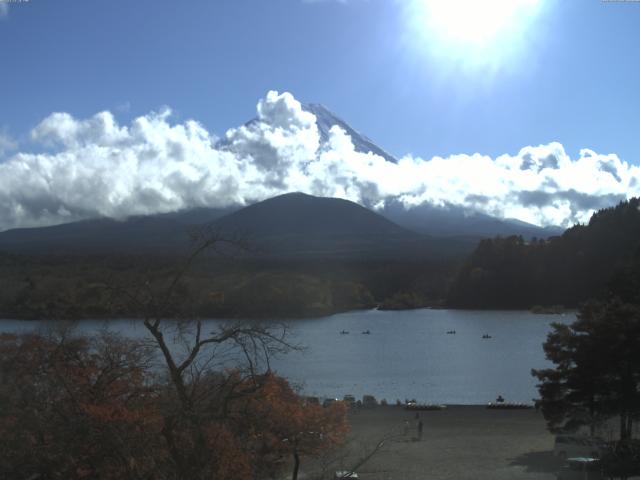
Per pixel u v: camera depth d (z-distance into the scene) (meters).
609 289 73.12
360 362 127.88
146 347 25.69
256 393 23.48
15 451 21.67
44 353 25.69
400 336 181.88
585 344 44.84
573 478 35.97
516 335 182.38
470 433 52.47
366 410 65.56
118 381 25.44
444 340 172.62
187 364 22.56
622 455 38.59
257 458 25.27
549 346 46.19
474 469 40.38
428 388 96.75
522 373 113.94
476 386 98.62
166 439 21.64
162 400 23.34
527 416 61.78
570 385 45.31
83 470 21.66
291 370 107.38
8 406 23.22
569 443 42.31
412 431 51.69
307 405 31.31
